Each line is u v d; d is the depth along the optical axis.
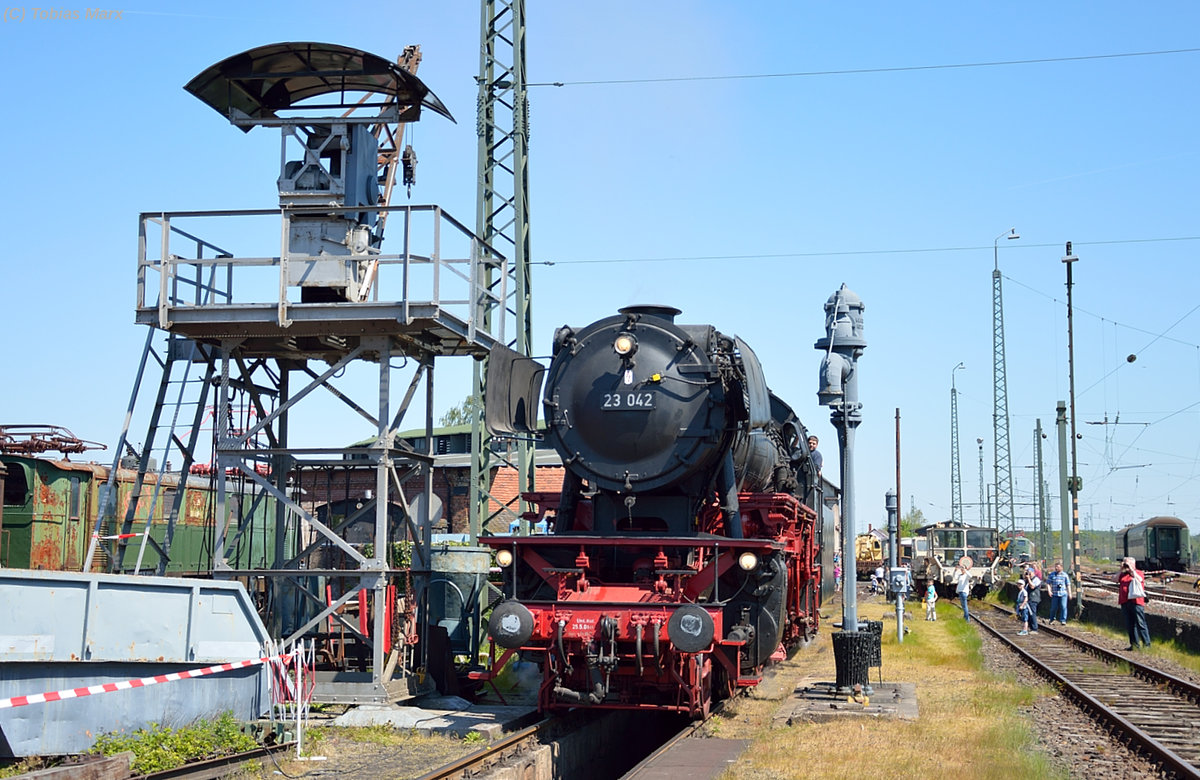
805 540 19.05
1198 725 13.09
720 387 13.24
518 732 11.51
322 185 14.12
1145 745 11.38
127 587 10.66
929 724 12.11
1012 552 69.38
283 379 15.77
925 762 10.00
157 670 10.85
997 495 76.38
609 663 11.56
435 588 16.89
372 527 29.28
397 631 14.18
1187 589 48.09
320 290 14.23
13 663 9.74
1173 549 64.50
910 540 60.03
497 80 20.97
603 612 11.94
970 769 9.58
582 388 13.59
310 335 13.73
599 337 13.70
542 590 13.16
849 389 14.56
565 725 12.53
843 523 14.55
